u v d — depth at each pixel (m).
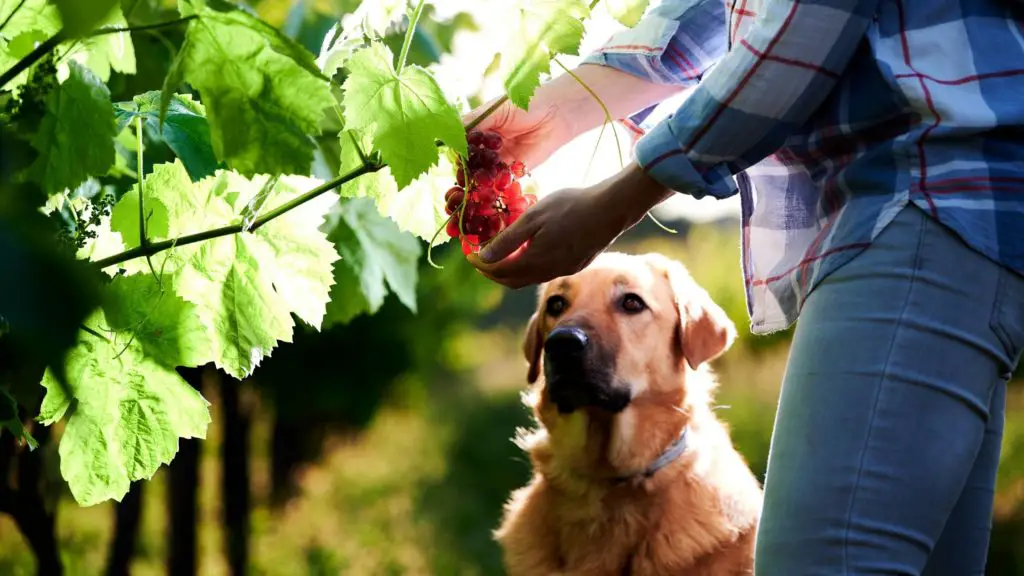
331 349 10.05
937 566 1.99
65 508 9.83
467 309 11.01
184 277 1.99
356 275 4.09
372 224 4.15
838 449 1.68
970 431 1.70
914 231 1.70
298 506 13.55
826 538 1.67
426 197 2.17
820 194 1.91
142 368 1.81
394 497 13.99
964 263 1.68
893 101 1.75
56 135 1.55
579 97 2.47
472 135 2.10
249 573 10.13
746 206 2.12
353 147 1.96
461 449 15.85
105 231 1.96
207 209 2.00
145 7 1.73
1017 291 1.71
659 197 1.93
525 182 2.45
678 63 2.47
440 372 17.70
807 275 1.84
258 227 1.96
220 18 1.50
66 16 1.02
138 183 1.93
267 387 10.16
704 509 3.68
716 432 4.01
